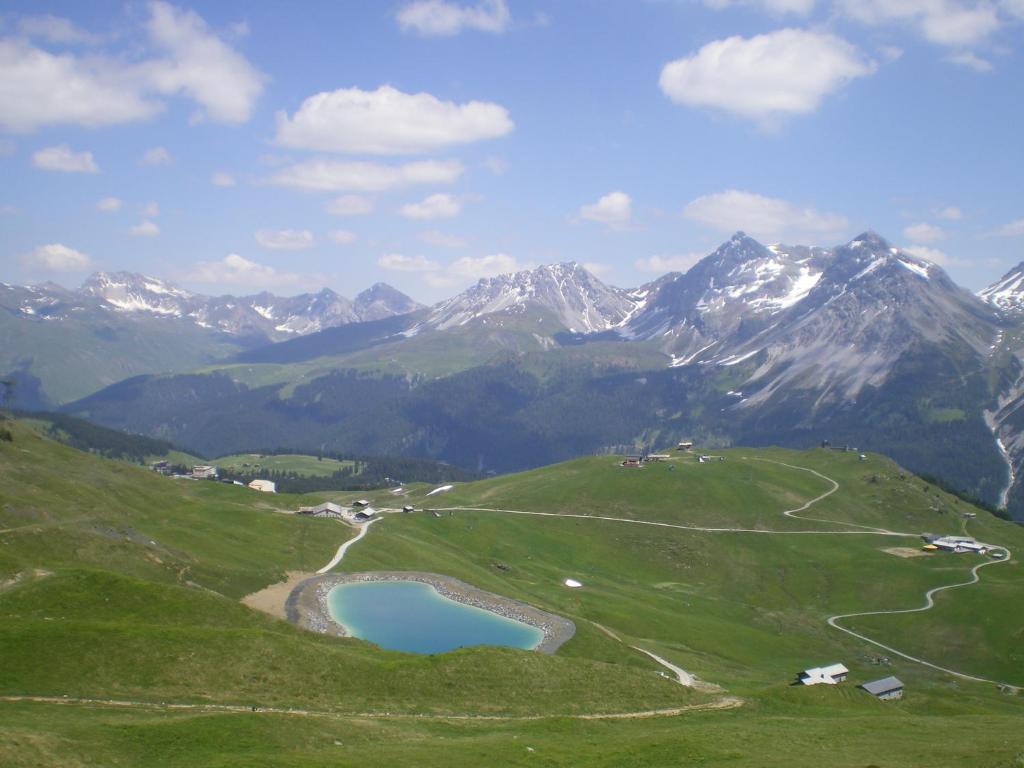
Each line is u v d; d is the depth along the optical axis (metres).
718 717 91.69
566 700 90.88
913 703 114.62
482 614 146.50
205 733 62.00
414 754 63.44
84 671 75.06
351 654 92.62
